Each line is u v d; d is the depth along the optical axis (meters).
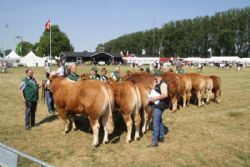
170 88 13.48
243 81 31.61
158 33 124.38
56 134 10.05
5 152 5.15
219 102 16.83
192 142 9.32
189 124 11.62
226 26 109.50
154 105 8.70
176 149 8.67
